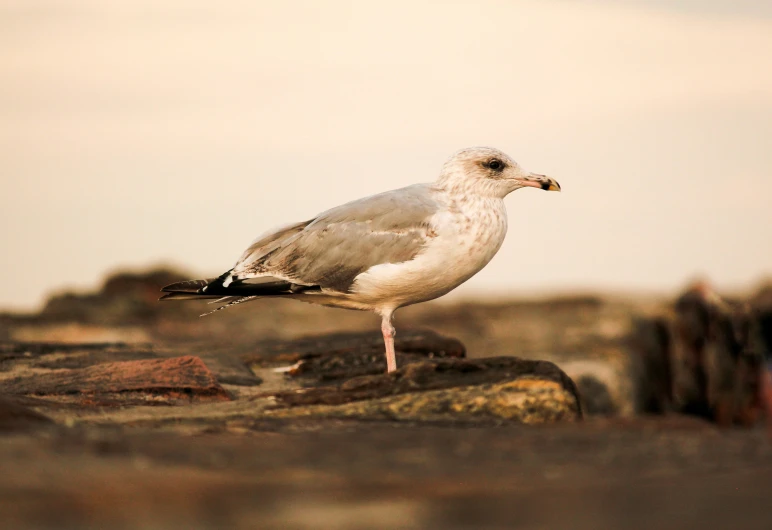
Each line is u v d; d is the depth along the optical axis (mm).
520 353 21516
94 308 27172
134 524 5531
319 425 8898
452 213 11859
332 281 12031
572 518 5918
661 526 5832
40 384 10766
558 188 12070
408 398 9859
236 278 12453
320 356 13641
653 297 31859
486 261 12125
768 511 6035
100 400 10078
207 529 5555
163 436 7805
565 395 9812
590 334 23984
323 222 12219
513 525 5809
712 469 7117
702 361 17172
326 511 5977
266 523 5668
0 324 23328
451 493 6410
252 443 7652
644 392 18719
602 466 7191
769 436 8375
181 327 26094
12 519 5469
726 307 17250
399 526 5730
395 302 12180
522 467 7117
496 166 12062
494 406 9750
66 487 5969
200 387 10578
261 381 12391
